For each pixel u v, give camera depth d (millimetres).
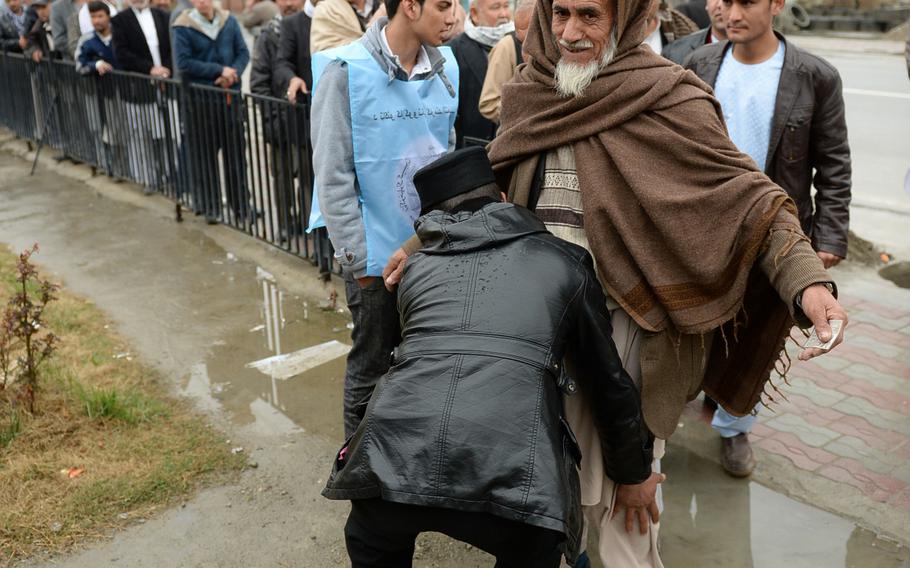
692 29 4762
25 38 9391
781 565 2863
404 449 1912
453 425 1894
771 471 3383
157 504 3104
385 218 2941
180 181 6805
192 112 6422
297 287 5277
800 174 3254
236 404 3848
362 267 2914
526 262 2123
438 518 1938
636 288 2338
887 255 5672
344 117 2842
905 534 2994
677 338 2387
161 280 5434
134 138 7422
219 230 6426
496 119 4469
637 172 2305
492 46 4816
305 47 5598
